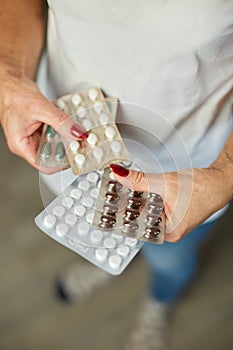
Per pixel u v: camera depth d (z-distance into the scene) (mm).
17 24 805
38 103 748
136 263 1486
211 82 728
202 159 872
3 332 1379
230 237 1546
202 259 1513
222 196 716
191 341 1411
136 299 1448
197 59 680
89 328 1407
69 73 808
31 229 1495
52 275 1452
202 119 797
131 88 757
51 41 802
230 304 1461
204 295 1469
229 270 1506
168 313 1420
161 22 635
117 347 1396
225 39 655
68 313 1420
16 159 1580
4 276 1438
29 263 1460
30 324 1396
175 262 1172
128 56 704
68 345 1383
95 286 1441
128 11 636
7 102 767
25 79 786
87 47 723
